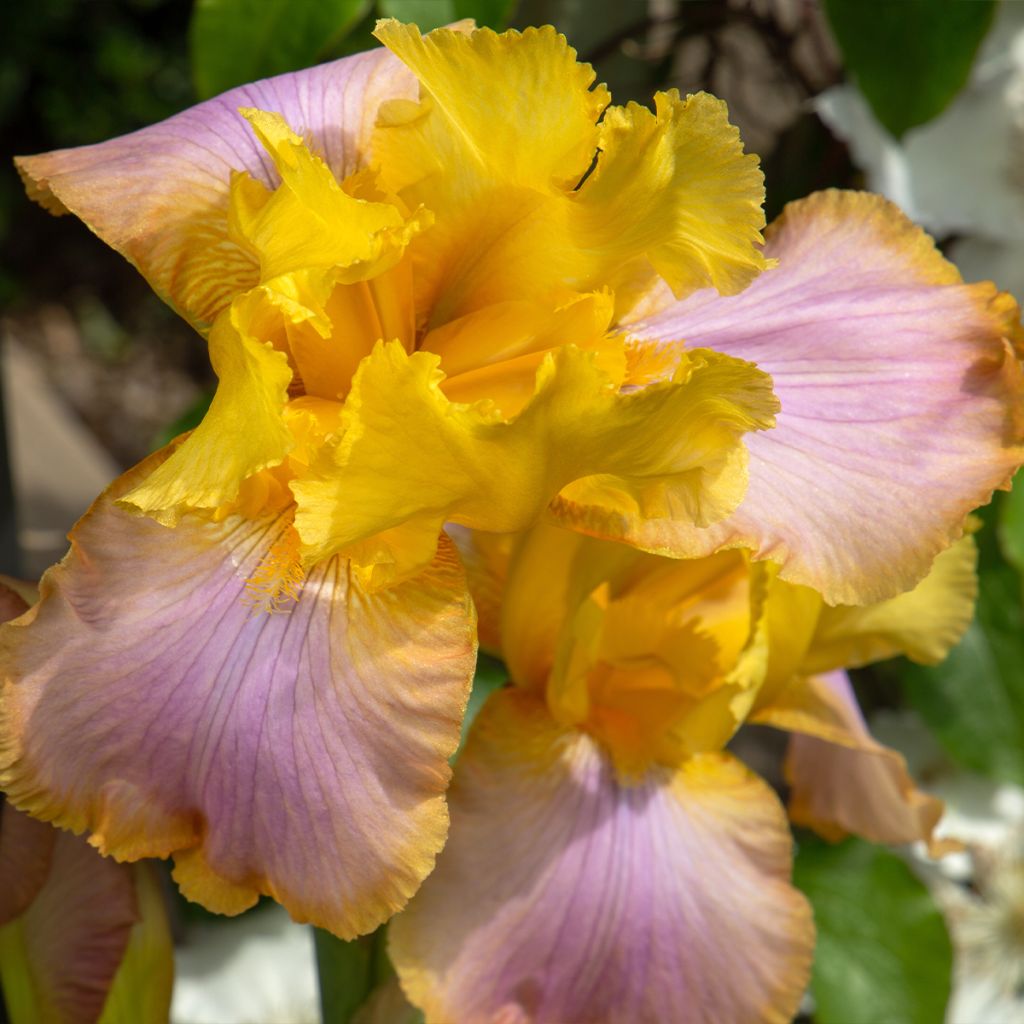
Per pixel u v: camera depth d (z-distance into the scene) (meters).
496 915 0.41
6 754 0.36
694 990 0.41
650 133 0.37
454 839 0.41
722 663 0.42
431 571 0.38
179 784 0.37
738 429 0.37
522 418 0.36
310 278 0.37
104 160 0.39
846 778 0.49
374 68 0.40
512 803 0.41
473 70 0.37
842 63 0.50
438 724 0.37
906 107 0.48
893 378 0.39
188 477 0.37
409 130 0.38
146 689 0.37
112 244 0.38
